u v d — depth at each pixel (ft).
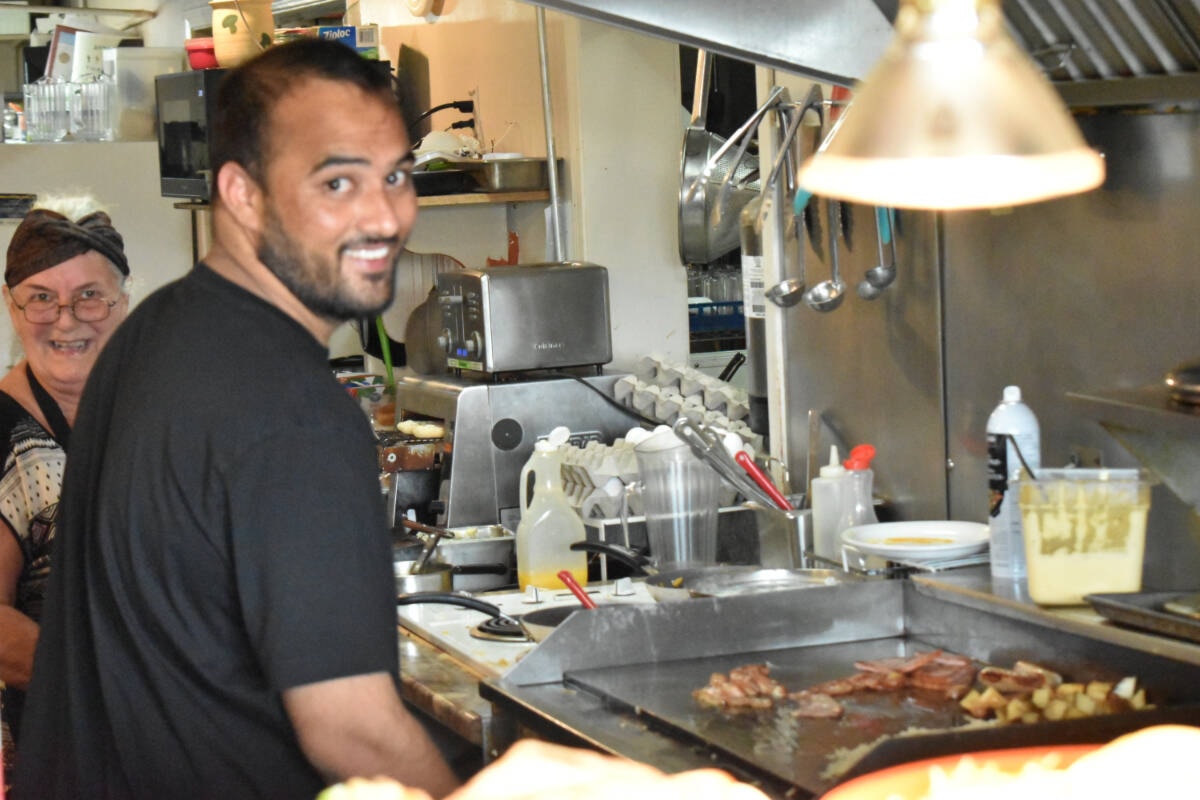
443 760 5.61
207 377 5.44
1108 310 7.75
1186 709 5.27
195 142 16.20
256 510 5.31
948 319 8.99
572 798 3.83
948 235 8.92
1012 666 7.25
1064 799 4.17
